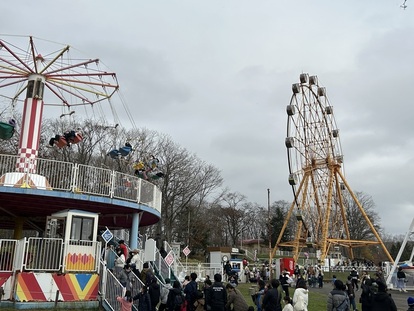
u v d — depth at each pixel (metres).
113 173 19.19
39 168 18.62
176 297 13.04
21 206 19.56
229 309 11.95
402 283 31.91
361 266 52.19
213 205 84.44
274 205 111.44
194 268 36.03
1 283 14.59
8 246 15.20
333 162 53.19
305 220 50.25
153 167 24.62
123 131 52.38
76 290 15.24
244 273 39.25
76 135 21.86
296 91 48.97
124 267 15.85
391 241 109.62
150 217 23.59
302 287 12.60
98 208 20.16
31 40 19.72
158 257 21.28
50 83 21.05
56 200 18.30
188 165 63.66
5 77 20.19
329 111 55.03
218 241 88.19
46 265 14.97
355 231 87.19
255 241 103.38
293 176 47.06
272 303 11.57
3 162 18.77
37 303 14.39
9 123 19.23
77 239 16.45
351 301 18.61
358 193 90.12
